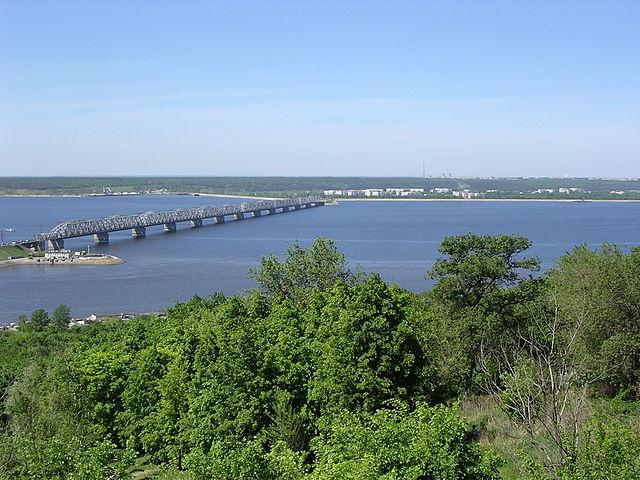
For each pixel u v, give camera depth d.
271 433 35.66
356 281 63.88
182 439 38.59
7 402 47.78
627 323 42.69
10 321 114.62
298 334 46.16
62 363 45.91
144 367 44.56
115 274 162.75
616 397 37.34
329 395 36.84
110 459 29.20
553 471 24.02
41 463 27.42
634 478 22.27
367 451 25.11
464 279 50.19
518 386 27.16
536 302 47.50
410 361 37.12
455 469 24.20
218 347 41.19
